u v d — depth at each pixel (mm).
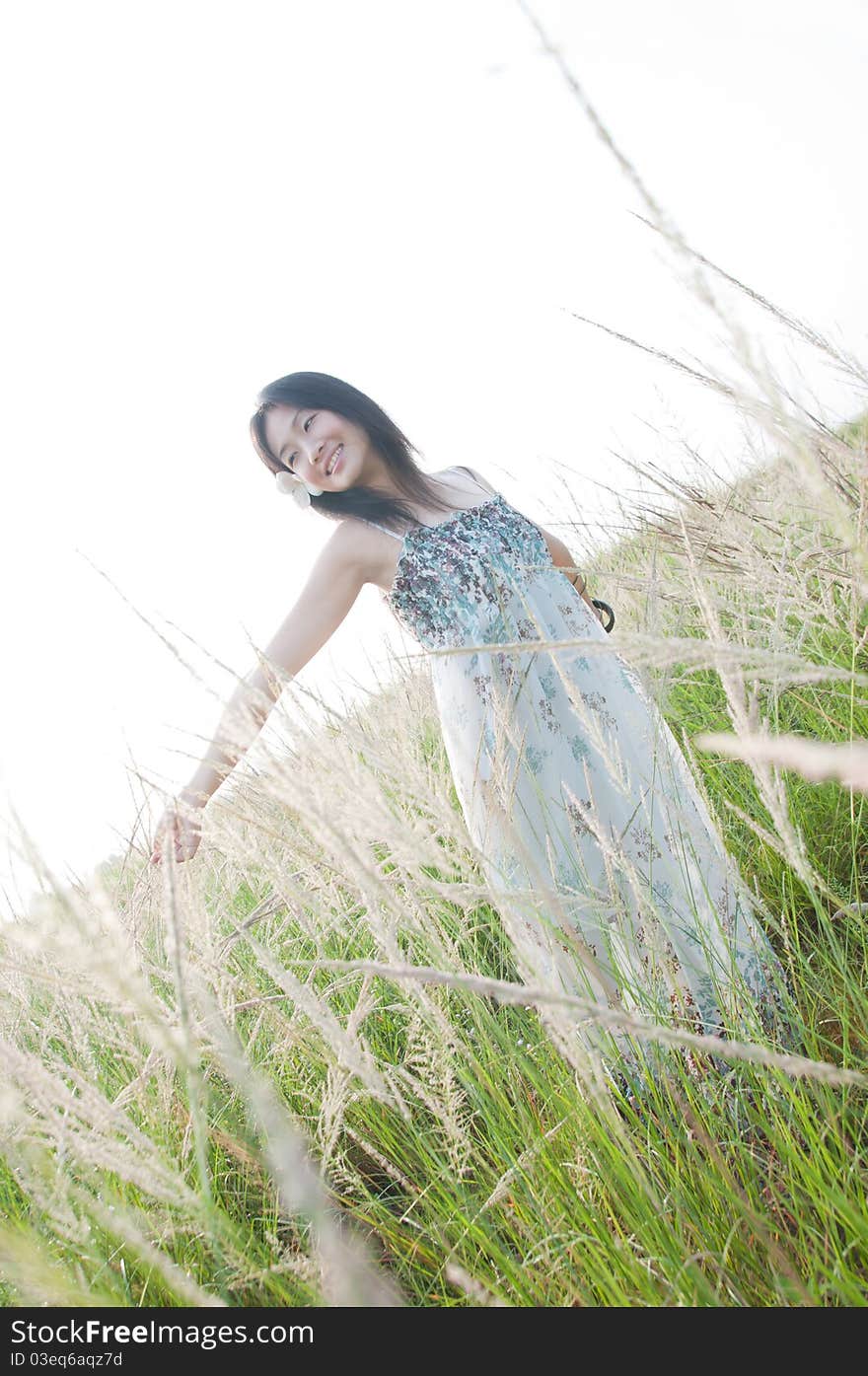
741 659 839
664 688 1866
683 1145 1377
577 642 872
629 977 1748
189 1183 1409
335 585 2209
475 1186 1584
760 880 2123
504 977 1818
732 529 2109
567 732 2010
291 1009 1809
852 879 1870
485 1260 1370
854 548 787
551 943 1425
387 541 2150
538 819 1947
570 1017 1153
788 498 2381
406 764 1331
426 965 1601
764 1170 1378
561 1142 1448
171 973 1374
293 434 2197
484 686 2021
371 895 1309
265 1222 1421
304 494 2293
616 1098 1438
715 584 2322
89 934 780
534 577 2121
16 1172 1188
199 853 1782
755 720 1092
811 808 2174
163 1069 1481
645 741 2037
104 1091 1713
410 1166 1564
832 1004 1505
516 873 1776
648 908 1475
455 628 2078
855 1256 1197
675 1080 1466
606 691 2072
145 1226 1335
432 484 2326
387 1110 1677
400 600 2141
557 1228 1257
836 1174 1178
